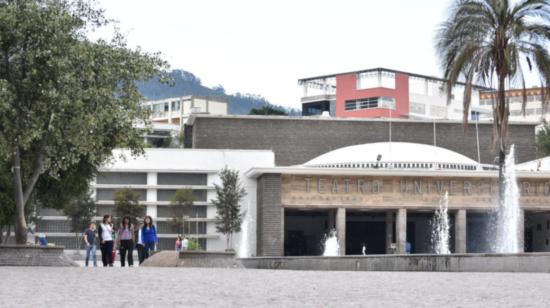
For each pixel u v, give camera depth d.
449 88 48.12
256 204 82.44
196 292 16.72
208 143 94.06
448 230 83.69
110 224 36.72
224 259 35.34
